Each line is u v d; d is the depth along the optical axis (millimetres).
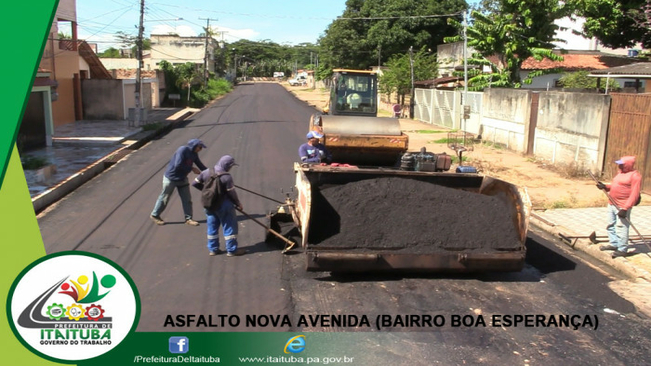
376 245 6766
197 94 43656
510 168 15367
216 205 7457
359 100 14359
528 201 6980
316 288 6664
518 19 25125
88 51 28812
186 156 9031
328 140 10773
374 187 7660
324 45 63219
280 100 51000
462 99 25234
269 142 20266
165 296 6328
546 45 25312
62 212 9961
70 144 18453
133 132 22125
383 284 6859
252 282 6789
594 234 8383
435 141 21828
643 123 12219
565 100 15227
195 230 8961
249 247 8133
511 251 6918
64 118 25594
